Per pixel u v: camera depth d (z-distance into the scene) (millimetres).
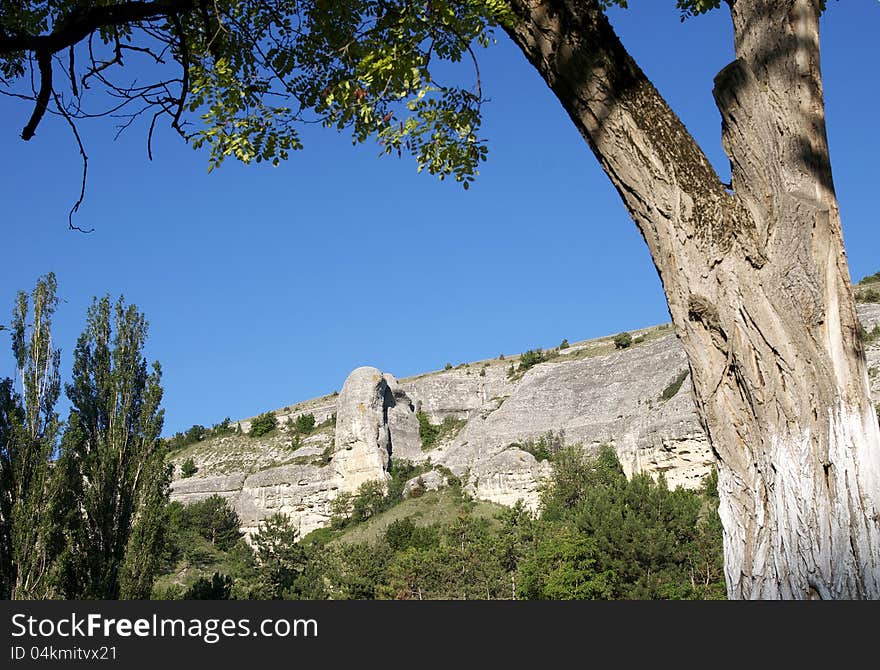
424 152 6867
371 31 6605
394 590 38688
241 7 6992
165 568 49875
